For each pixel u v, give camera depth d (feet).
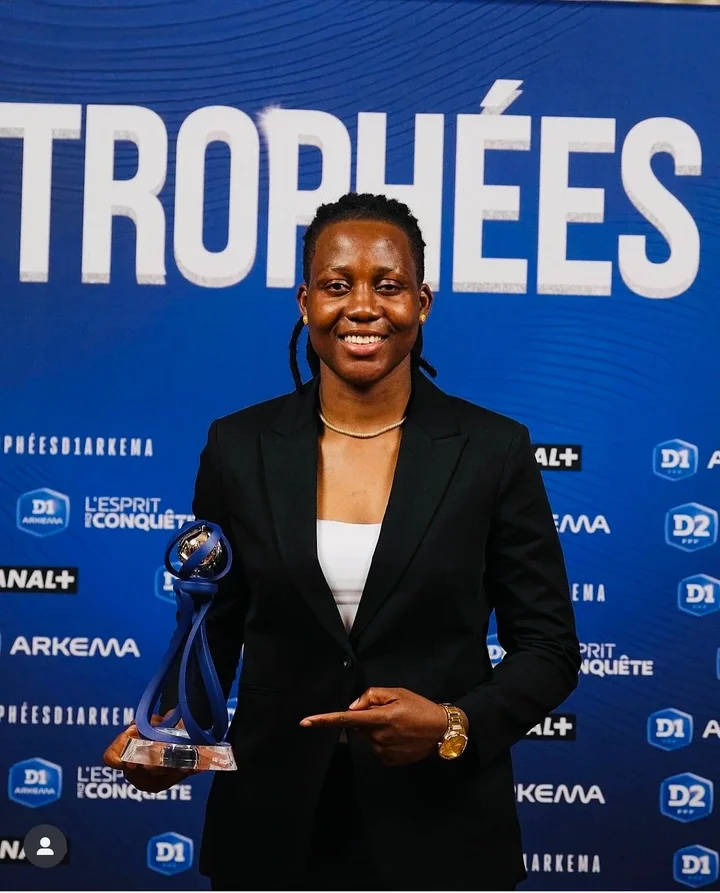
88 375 7.88
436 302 7.88
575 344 7.90
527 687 4.48
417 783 4.46
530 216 7.91
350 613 4.49
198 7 7.89
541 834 7.88
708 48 7.93
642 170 7.91
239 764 4.58
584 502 7.91
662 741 7.89
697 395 7.91
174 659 4.65
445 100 7.89
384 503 4.60
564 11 7.91
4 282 7.87
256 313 7.90
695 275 7.90
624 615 7.89
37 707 7.86
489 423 4.78
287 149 7.88
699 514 7.91
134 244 7.90
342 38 7.89
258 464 4.73
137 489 7.89
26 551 7.86
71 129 7.89
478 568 4.57
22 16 7.89
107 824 7.89
